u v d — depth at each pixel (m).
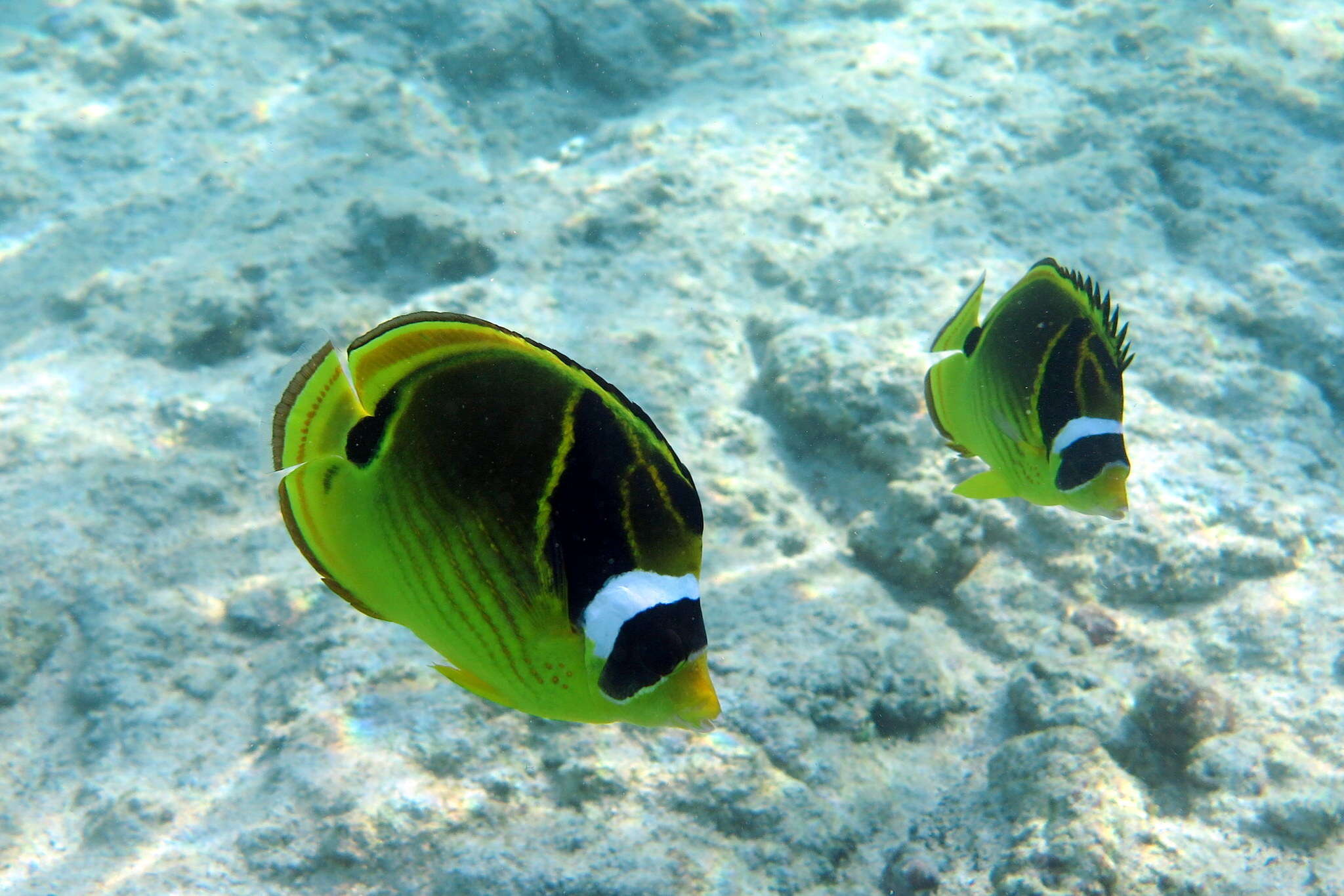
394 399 0.62
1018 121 3.29
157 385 2.43
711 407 2.26
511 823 1.41
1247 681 1.69
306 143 3.24
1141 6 3.71
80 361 2.48
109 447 2.21
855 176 3.05
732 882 1.35
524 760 1.48
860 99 3.35
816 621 1.74
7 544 1.87
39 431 2.22
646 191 2.91
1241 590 1.85
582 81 3.86
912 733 1.65
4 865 1.44
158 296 2.60
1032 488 0.89
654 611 0.62
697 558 0.63
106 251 2.83
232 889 1.34
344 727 1.51
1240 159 2.93
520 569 0.62
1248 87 3.20
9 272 2.78
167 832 1.43
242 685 1.70
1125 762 1.52
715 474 2.11
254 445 2.19
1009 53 3.70
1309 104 3.12
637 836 1.39
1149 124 3.12
